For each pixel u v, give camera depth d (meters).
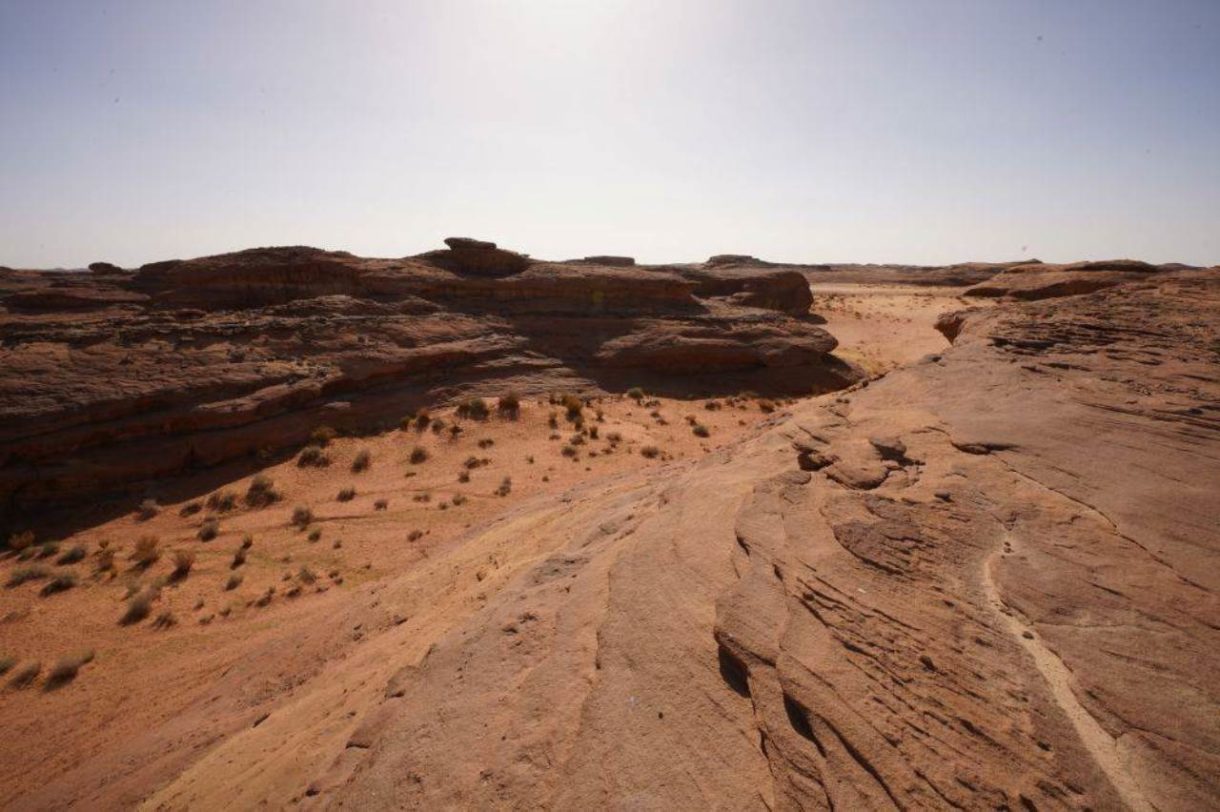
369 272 40.47
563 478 23.48
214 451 24.36
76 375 24.22
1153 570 5.37
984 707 4.15
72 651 13.62
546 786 4.63
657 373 39.19
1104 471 7.20
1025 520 6.38
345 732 7.02
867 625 5.08
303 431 27.02
